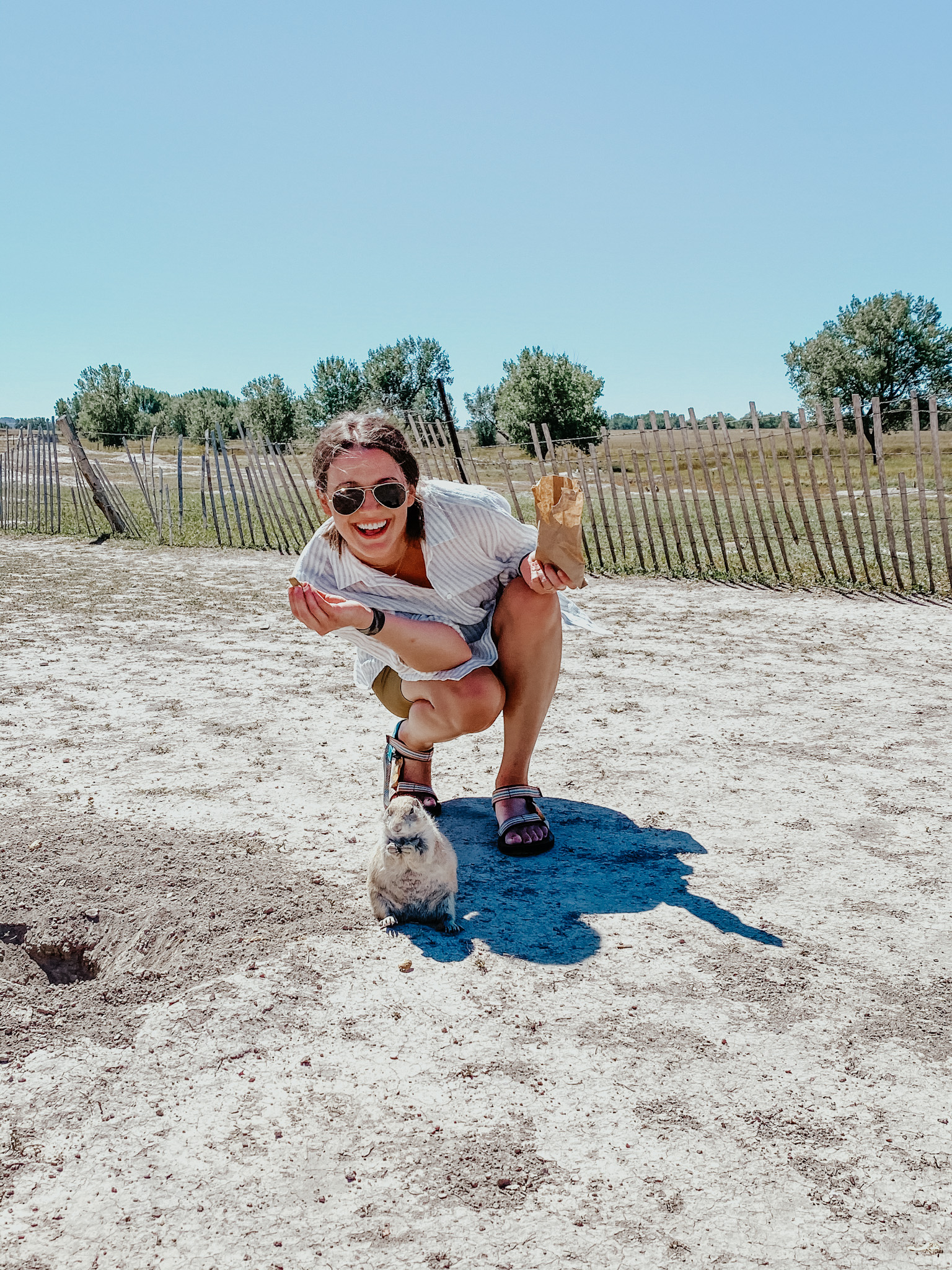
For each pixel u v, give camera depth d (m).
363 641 3.61
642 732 5.29
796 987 2.71
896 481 19.75
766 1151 2.05
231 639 8.15
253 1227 1.84
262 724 5.47
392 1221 1.85
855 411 10.14
